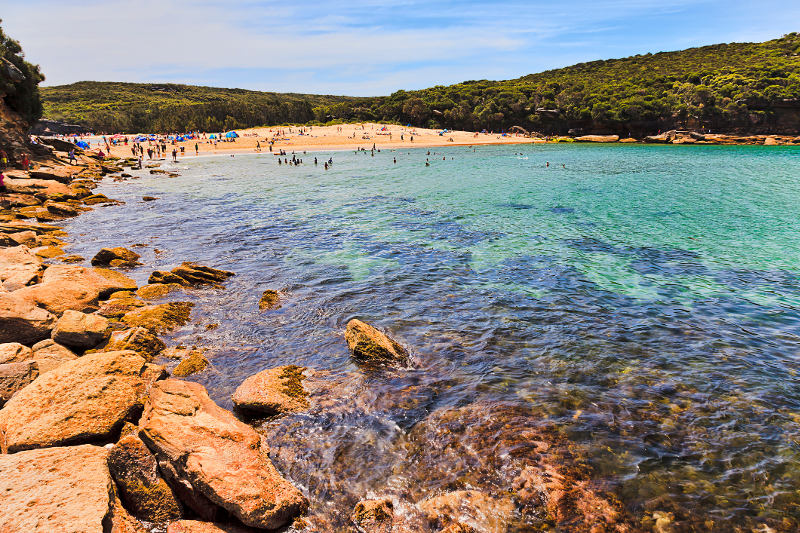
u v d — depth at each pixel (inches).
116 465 314.7
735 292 762.8
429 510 327.0
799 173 2375.7
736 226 1213.1
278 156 3932.1
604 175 2415.1
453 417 438.3
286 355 559.8
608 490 346.9
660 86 5767.7
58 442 348.2
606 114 5575.8
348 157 3814.0
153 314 629.9
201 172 2714.1
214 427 351.3
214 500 304.7
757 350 573.9
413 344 591.5
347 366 532.7
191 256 971.3
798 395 477.7
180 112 6786.4
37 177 1817.2
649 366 537.3
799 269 867.4
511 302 729.0
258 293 760.3
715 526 316.5
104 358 434.3
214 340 594.9
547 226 1241.4
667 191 1829.5
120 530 278.8
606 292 768.3
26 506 267.0
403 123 7244.1
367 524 312.8
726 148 4495.6
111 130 7037.4
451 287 794.8
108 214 1425.9
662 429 422.0
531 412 447.5
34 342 538.9
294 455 386.9
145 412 375.9
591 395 477.4
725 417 440.8
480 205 1562.5
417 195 1791.3
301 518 323.6
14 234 987.9
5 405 388.8
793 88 4751.5
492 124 6584.6
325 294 759.1
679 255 965.8
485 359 554.9
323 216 1386.6
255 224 1278.3
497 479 357.7
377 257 965.2
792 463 378.6
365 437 410.6
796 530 313.1
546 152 4217.5
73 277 694.5
